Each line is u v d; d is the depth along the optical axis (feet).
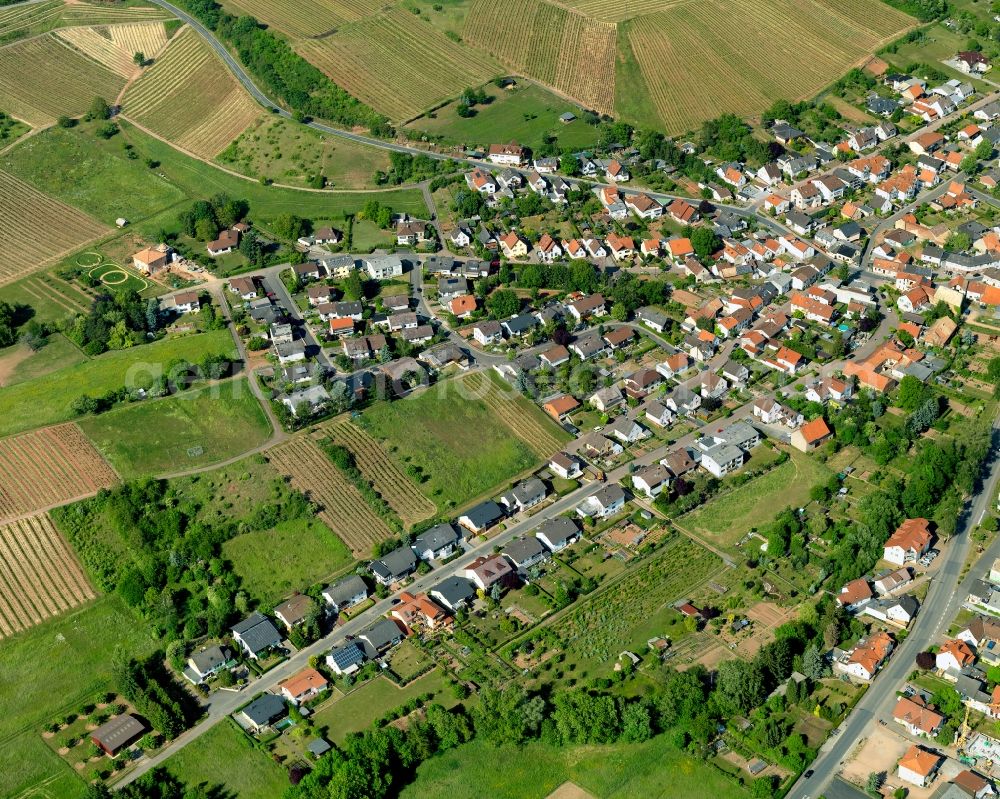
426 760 640.17
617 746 640.99
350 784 604.08
